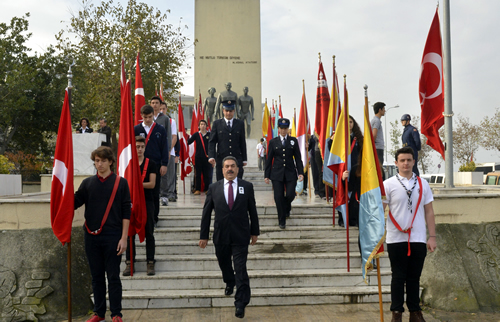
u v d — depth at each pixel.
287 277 6.28
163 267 6.54
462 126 41.56
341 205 6.59
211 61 22.91
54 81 30.80
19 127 30.66
